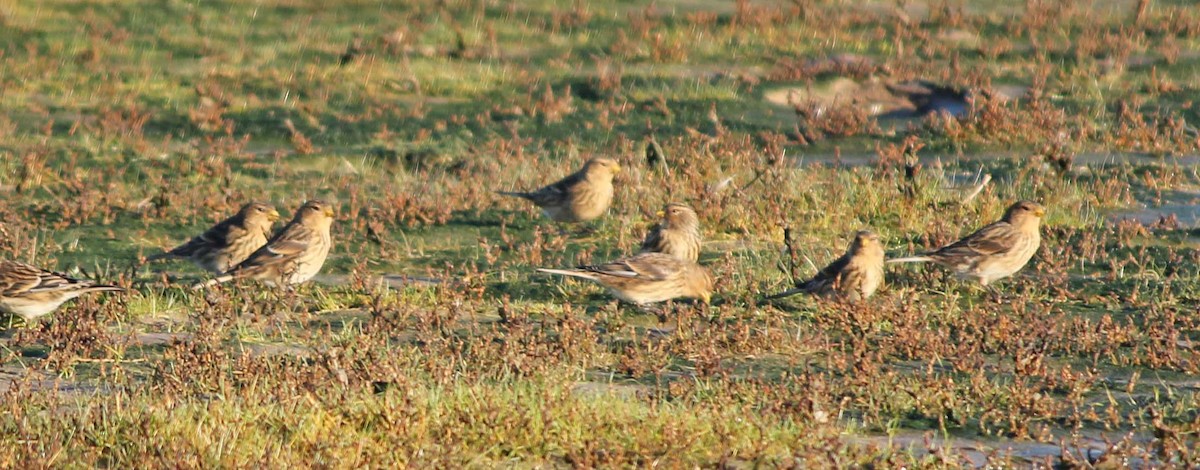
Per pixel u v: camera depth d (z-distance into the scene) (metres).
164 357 11.48
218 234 15.72
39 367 11.09
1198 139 23.94
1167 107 27.23
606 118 26.19
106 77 28.50
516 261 16.50
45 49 30.56
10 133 23.77
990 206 18.61
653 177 20.61
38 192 20.39
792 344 12.16
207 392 10.31
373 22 34.34
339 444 8.98
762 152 24.00
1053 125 24.75
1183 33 34.19
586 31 34.09
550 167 21.92
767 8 36.47
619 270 13.81
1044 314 13.48
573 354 11.58
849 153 24.52
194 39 32.16
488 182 20.97
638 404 10.02
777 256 15.96
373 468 8.73
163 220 18.66
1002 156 23.80
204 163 21.69
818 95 28.36
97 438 9.03
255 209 15.73
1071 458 9.18
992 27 35.06
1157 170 21.92
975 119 25.22
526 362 10.94
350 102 27.34
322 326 12.98
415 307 13.60
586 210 18.61
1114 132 24.89
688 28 34.06
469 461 9.04
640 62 31.33
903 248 16.75
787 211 18.19
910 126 25.81
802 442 9.43
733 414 9.81
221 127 25.34
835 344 12.49
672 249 15.81
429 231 18.12
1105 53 31.78
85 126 24.64
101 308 13.20
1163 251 16.61
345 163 22.41
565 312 12.29
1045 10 36.03
